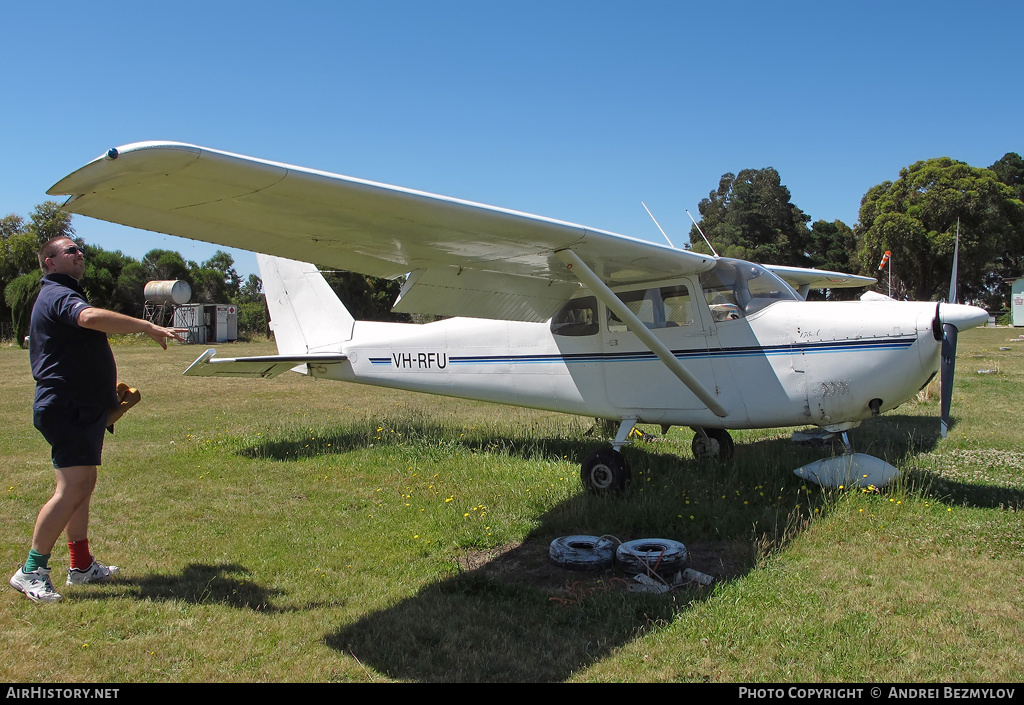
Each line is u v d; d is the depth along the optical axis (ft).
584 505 14.48
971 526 12.68
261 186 9.37
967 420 25.40
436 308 16.93
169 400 35.40
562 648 8.66
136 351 76.02
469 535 13.05
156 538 13.00
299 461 19.49
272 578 11.15
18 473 18.20
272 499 15.72
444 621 9.46
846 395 14.88
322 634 9.10
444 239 12.93
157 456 20.27
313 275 23.97
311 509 14.92
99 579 10.87
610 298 14.56
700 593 10.19
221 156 8.48
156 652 8.57
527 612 9.73
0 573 10.98
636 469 17.98
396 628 9.23
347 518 14.30
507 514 14.32
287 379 46.55
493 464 18.78
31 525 13.62
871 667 8.04
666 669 8.09
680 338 16.58
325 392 39.17
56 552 12.18
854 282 28.35
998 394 31.96
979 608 9.52
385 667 8.25
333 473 17.98
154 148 7.98
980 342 75.00
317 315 24.04
